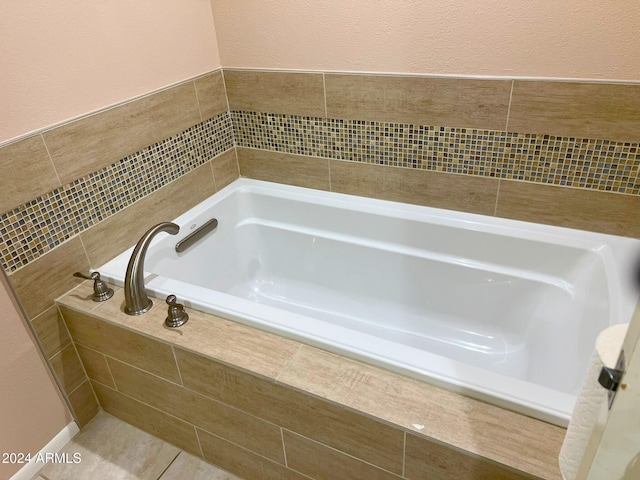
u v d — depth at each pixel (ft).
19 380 4.60
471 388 3.30
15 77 3.95
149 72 5.12
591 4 3.94
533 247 4.99
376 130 5.43
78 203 4.71
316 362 3.73
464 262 5.41
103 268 5.01
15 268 4.29
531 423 3.14
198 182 6.12
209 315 4.34
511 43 4.36
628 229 4.71
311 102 5.65
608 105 4.24
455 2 4.40
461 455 3.07
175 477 4.84
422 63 4.82
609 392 1.60
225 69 5.98
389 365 3.57
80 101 4.51
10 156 4.04
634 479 1.67
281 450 4.17
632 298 3.97
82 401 5.30
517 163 4.89
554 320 4.88
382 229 5.76
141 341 4.30
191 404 4.50
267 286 6.85
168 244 5.62
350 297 6.35
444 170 5.30
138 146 5.20
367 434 3.43
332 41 5.15
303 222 6.31
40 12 4.02
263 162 6.49
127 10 4.74
